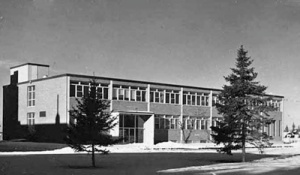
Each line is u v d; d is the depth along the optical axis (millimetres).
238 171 18297
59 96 50688
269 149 46531
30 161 23328
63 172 17547
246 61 25578
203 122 65312
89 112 20094
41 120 53562
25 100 57188
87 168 19703
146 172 17844
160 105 59344
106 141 20625
